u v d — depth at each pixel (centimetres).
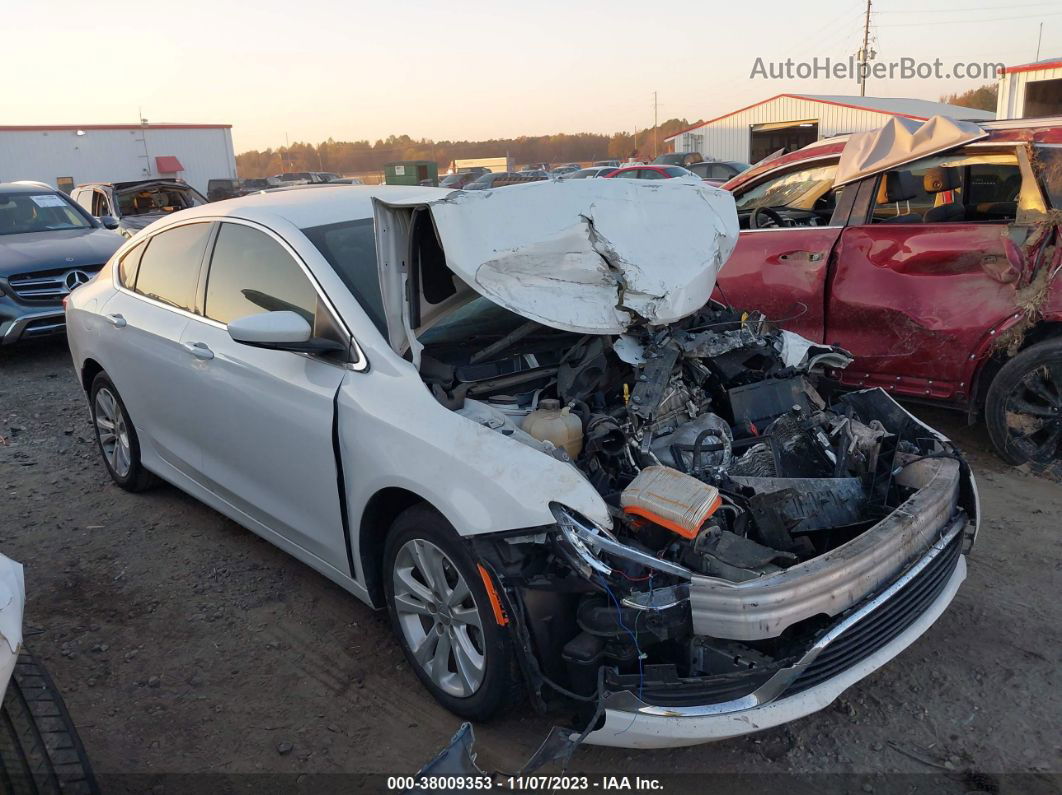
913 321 492
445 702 302
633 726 246
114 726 304
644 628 245
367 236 364
